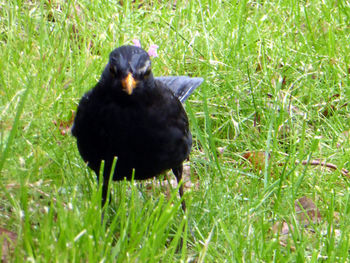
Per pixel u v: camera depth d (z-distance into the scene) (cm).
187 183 696
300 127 792
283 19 988
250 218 602
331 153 740
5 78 725
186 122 572
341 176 700
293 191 628
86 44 873
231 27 946
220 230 585
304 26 1012
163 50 881
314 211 645
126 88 507
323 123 815
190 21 969
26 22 864
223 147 759
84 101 540
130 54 520
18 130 620
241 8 990
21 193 532
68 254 453
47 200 554
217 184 670
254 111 813
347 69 876
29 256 448
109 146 534
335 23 994
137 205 601
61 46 814
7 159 566
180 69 857
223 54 901
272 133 770
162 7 1002
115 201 625
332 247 546
